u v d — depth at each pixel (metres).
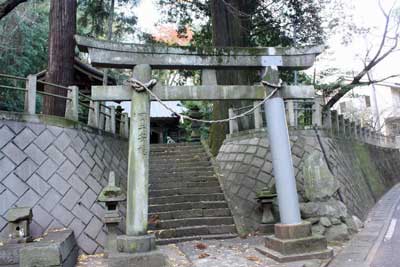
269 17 15.07
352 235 7.88
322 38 15.03
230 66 6.90
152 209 9.48
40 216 6.63
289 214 6.55
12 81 15.73
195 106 18.34
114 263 5.44
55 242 5.20
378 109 30.84
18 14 17.12
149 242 5.72
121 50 6.30
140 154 6.04
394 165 22.12
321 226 7.56
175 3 16.05
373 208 11.98
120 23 19.78
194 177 11.19
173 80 26.84
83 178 7.80
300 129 10.84
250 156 10.91
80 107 15.29
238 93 6.84
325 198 8.02
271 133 6.93
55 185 7.14
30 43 17.17
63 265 5.11
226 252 6.98
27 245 5.13
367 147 17.27
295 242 6.20
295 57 7.21
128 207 5.93
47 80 10.07
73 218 7.05
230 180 10.73
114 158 10.20
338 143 12.38
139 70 6.33
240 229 8.80
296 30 15.04
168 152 13.34
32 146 7.14
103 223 7.48
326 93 16.48
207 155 12.97
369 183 13.91
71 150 7.91
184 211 9.36
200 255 6.71
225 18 13.27
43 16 19.03
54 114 9.79
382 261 5.62
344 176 10.73
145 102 6.25
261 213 9.29
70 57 10.34
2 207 6.31
